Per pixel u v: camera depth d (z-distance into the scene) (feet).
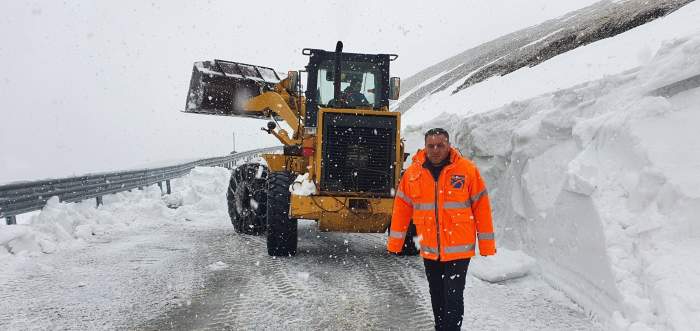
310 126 22.88
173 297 15.15
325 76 23.13
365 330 12.42
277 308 14.12
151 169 43.39
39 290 15.83
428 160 11.19
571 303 14.05
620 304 11.50
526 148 18.02
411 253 21.93
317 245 24.35
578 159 14.52
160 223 31.01
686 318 9.64
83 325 12.70
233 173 29.12
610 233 12.40
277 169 24.95
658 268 10.89
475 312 13.58
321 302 14.73
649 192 12.07
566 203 14.83
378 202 20.58
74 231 25.18
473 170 11.03
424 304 14.56
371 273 18.44
